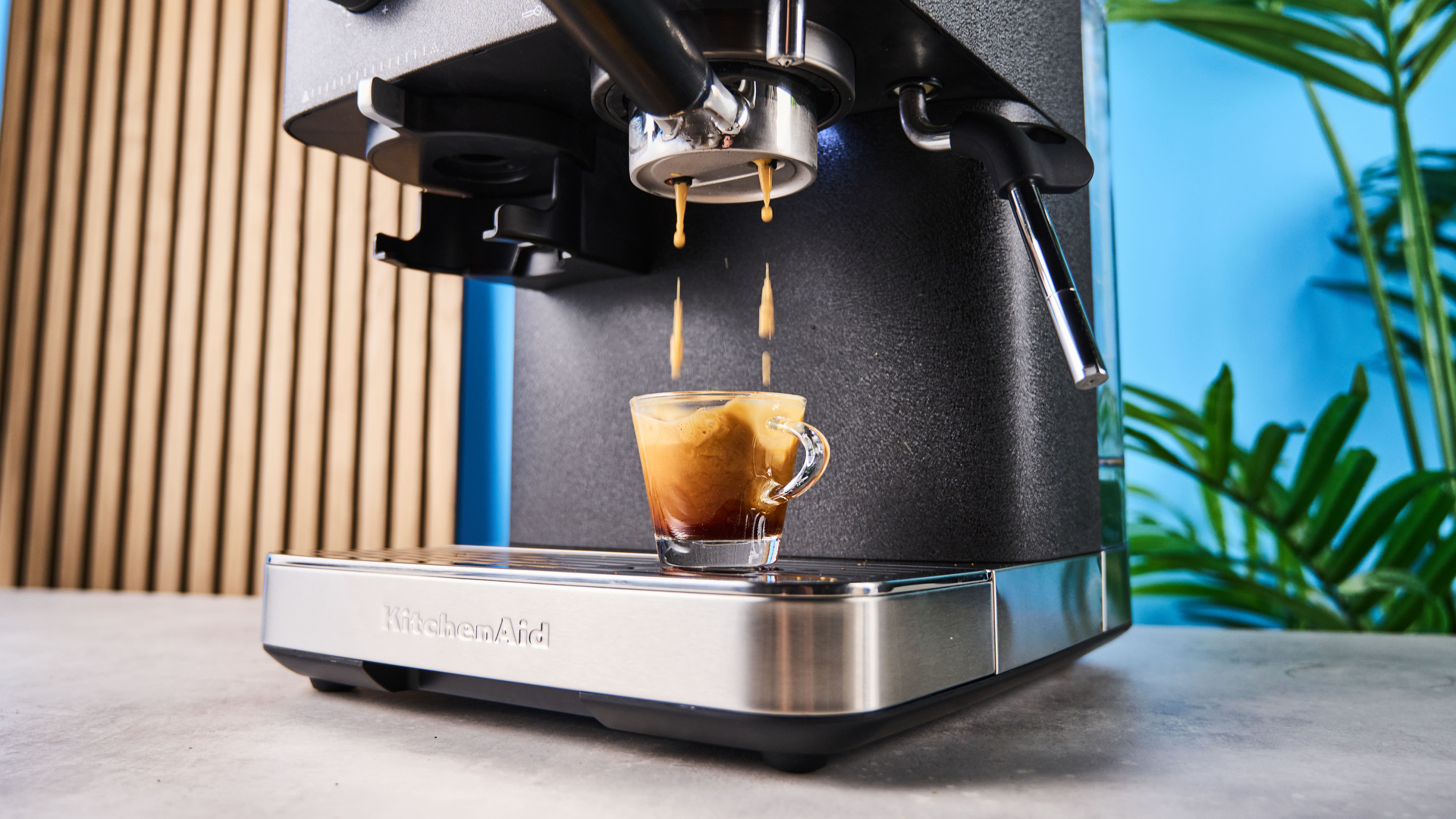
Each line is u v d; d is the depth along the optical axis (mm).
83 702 679
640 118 563
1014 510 651
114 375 2443
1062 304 516
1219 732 589
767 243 761
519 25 538
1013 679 614
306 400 2279
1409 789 470
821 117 604
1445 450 1743
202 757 535
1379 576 1477
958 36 567
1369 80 1987
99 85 2514
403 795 466
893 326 699
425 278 2170
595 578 528
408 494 2137
